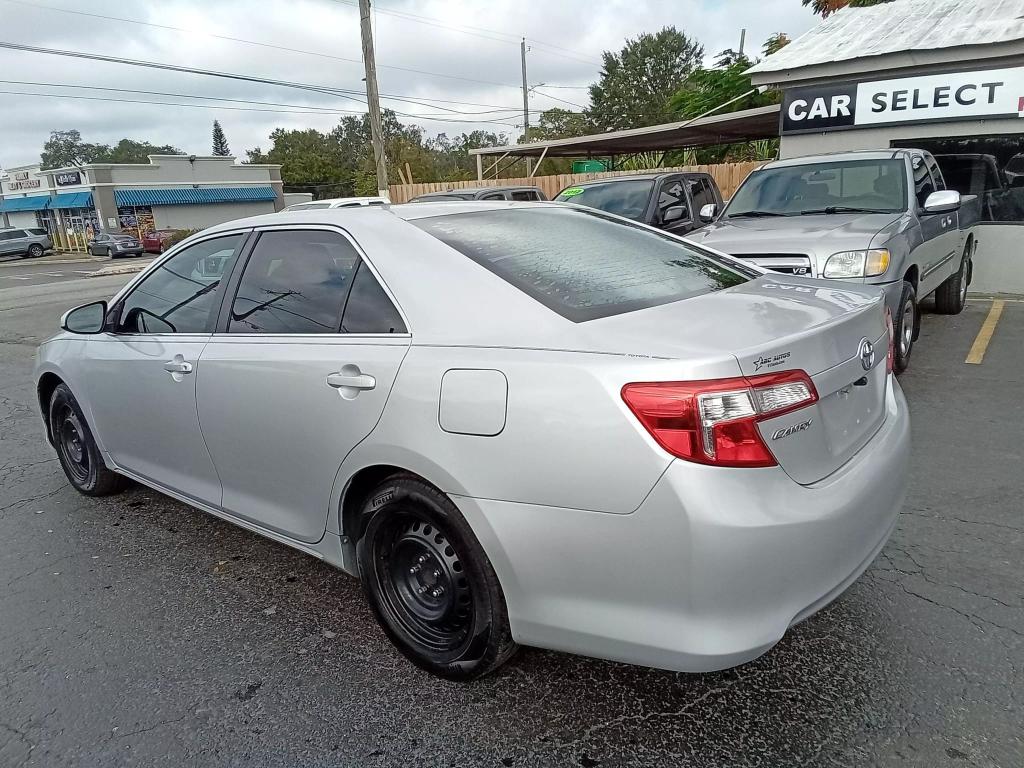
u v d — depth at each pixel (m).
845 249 5.48
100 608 3.38
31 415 6.90
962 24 10.27
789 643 2.85
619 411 2.09
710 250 3.51
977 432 4.96
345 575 3.62
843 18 12.46
